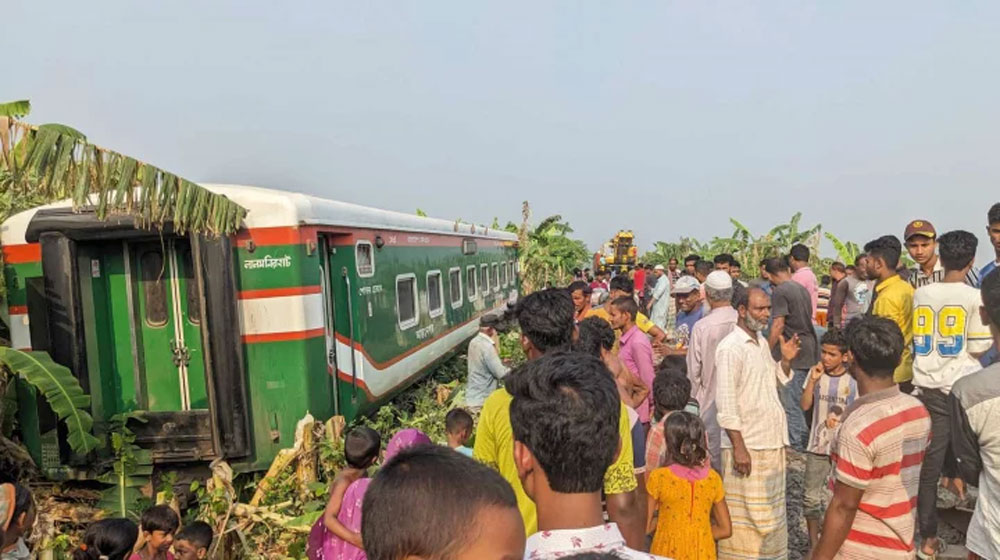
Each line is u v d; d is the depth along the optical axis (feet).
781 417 16.28
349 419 26.63
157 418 22.00
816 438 18.20
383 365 31.24
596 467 6.49
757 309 16.01
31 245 22.38
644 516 13.14
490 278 62.69
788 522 21.90
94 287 22.65
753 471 15.89
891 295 20.39
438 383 43.88
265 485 20.70
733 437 15.65
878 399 11.32
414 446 5.50
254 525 19.76
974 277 20.43
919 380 17.21
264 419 21.90
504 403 10.66
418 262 38.96
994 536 10.84
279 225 21.94
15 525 12.22
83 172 16.83
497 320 25.49
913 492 11.39
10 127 15.93
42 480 22.33
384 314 31.89
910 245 20.85
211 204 20.01
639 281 74.49
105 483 22.09
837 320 32.65
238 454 21.16
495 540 4.86
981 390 10.84
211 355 21.01
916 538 19.13
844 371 18.12
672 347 29.53
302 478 21.02
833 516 11.42
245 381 21.53
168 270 23.08
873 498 11.23
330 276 26.05
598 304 49.42
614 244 109.09
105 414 22.49
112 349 23.08
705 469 13.74
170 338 23.15
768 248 84.89
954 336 16.63
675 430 13.65
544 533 6.44
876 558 11.18
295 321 21.95
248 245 21.84
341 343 26.61
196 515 21.02
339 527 14.43
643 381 21.47
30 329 21.93
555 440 6.43
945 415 16.71
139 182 17.85
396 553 4.88
